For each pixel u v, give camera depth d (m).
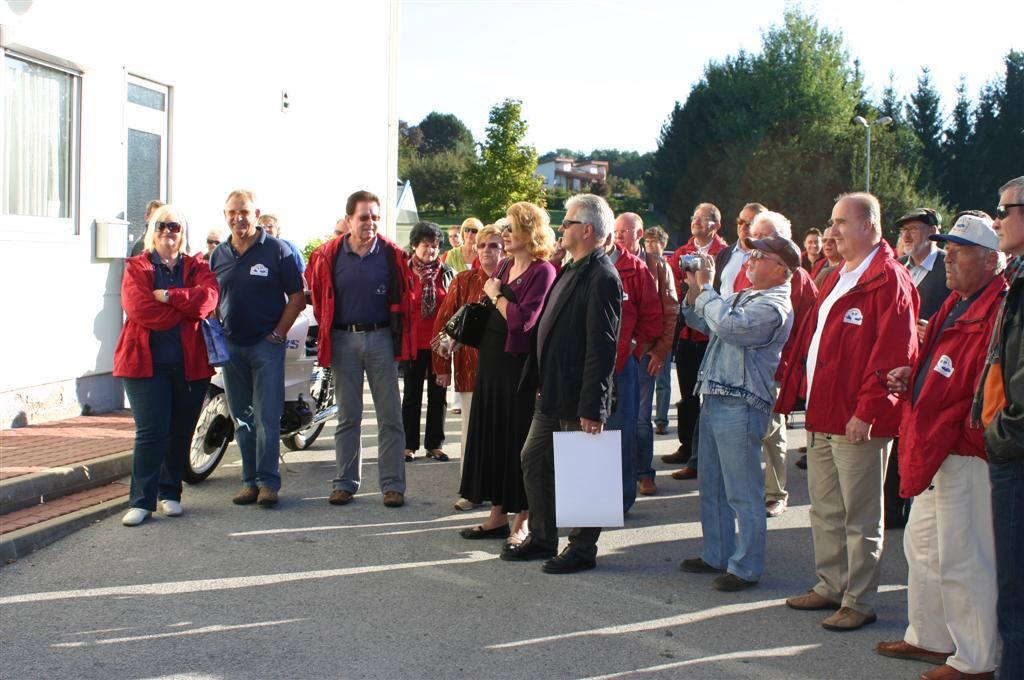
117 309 9.00
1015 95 61.91
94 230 8.64
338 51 15.29
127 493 6.57
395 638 4.37
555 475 5.21
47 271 8.02
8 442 7.15
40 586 4.95
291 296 6.64
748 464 5.09
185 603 4.75
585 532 5.39
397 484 6.73
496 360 5.79
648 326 6.50
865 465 4.54
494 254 6.90
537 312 5.64
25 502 6.07
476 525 6.18
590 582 5.21
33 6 7.83
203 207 10.91
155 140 9.94
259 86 12.38
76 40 8.34
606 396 5.17
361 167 16.64
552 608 4.79
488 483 5.86
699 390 5.27
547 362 5.33
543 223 5.77
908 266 6.70
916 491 4.02
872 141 53.72
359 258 6.60
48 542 5.64
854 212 4.61
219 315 6.56
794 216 54.00
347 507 6.64
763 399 5.05
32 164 8.00
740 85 57.06
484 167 41.62
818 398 4.65
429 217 70.19
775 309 4.95
